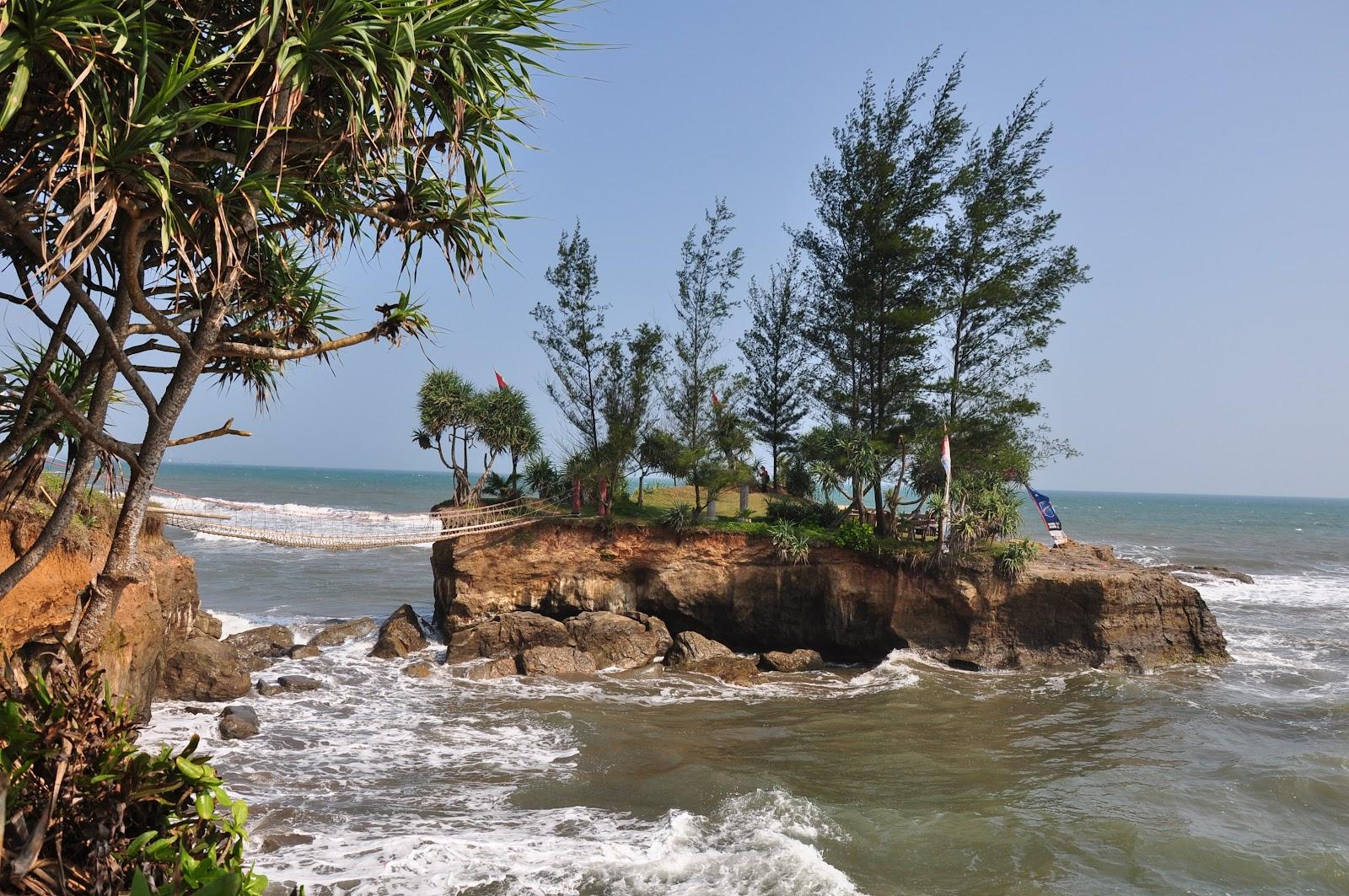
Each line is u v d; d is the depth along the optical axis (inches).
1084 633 900.6
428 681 784.3
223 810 427.5
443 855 386.6
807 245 1203.2
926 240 1107.9
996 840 432.8
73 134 177.2
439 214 248.8
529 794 485.1
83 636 205.2
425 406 1048.2
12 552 400.2
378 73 206.2
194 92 208.4
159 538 650.2
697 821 445.1
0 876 144.8
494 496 1136.8
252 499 3078.2
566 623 886.4
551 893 356.8
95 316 200.2
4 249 211.8
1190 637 901.2
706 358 1206.9
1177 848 426.3
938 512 954.7
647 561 989.2
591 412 1213.1
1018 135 1091.3
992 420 1107.3
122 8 191.3
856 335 1162.0
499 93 232.8
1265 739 629.6
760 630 981.2
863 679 846.5
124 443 213.0
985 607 915.4
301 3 195.9
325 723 625.9
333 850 390.9
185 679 657.0
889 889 376.8
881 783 526.0
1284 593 1448.1
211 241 220.4
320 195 239.1
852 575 959.6
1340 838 444.5
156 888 160.2
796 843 412.8
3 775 138.7
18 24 163.5
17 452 258.2
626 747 589.6
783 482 1459.2
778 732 647.1
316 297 261.7
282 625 951.6
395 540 844.0
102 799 169.3
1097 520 3959.2
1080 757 587.2
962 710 727.1
